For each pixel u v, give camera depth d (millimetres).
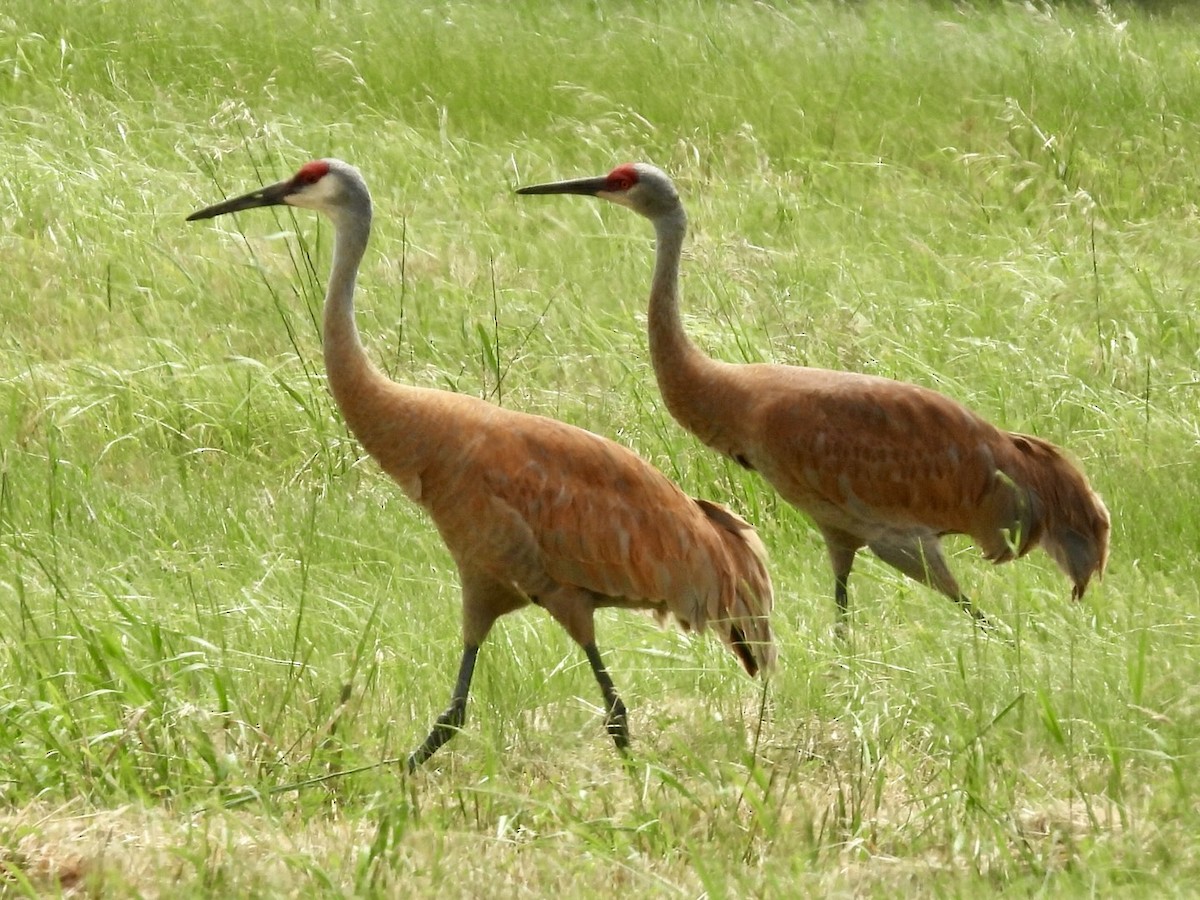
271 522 16984
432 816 11852
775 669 13984
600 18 35219
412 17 34000
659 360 16141
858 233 25828
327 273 22984
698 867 10695
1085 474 17609
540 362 20766
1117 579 16688
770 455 15625
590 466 13281
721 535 14039
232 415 19094
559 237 24891
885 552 15914
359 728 13234
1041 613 15273
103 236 23422
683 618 13773
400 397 13023
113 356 20516
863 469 15477
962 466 15727
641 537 13398
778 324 21406
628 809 12250
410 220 24922
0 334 21062
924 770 12914
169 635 13516
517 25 34344
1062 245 25438
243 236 23281
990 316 22312
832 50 33406
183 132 26797
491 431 13062
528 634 14820
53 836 11250
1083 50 33250
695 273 22734
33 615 14047
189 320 21609
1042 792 12492
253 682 13414
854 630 15141
